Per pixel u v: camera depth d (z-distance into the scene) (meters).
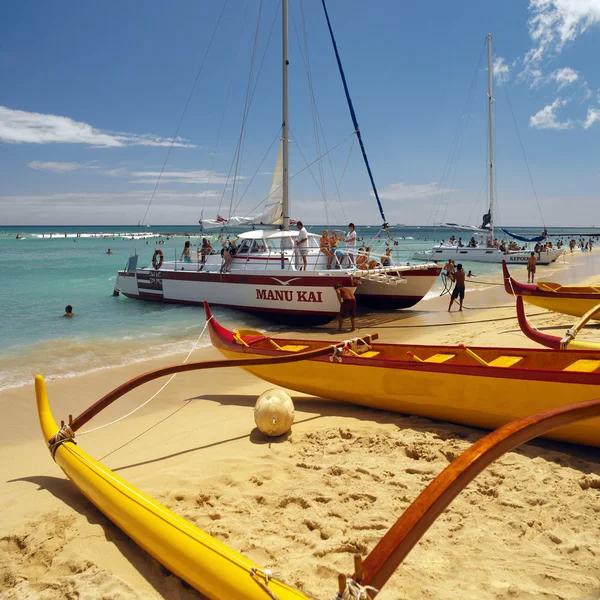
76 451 4.46
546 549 3.37
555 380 4.97
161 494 4.28
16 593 3.11
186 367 5.38
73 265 36.88
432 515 2.08
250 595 2.58
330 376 6.56
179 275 16.81
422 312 16.97
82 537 3.69
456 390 5.61
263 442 5.49
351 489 4.23
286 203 15.89
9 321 14.70
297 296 14.10
